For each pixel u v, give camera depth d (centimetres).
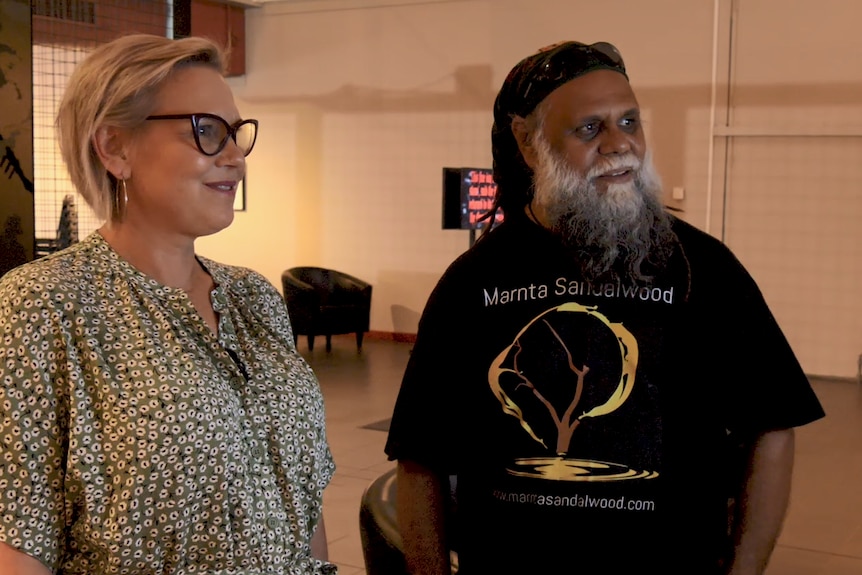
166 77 137
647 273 154
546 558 153
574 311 154
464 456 161
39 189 450
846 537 440
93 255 138
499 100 168
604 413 152
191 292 147
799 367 155
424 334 163
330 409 712
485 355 158
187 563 131
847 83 814
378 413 699
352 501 489
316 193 1102
